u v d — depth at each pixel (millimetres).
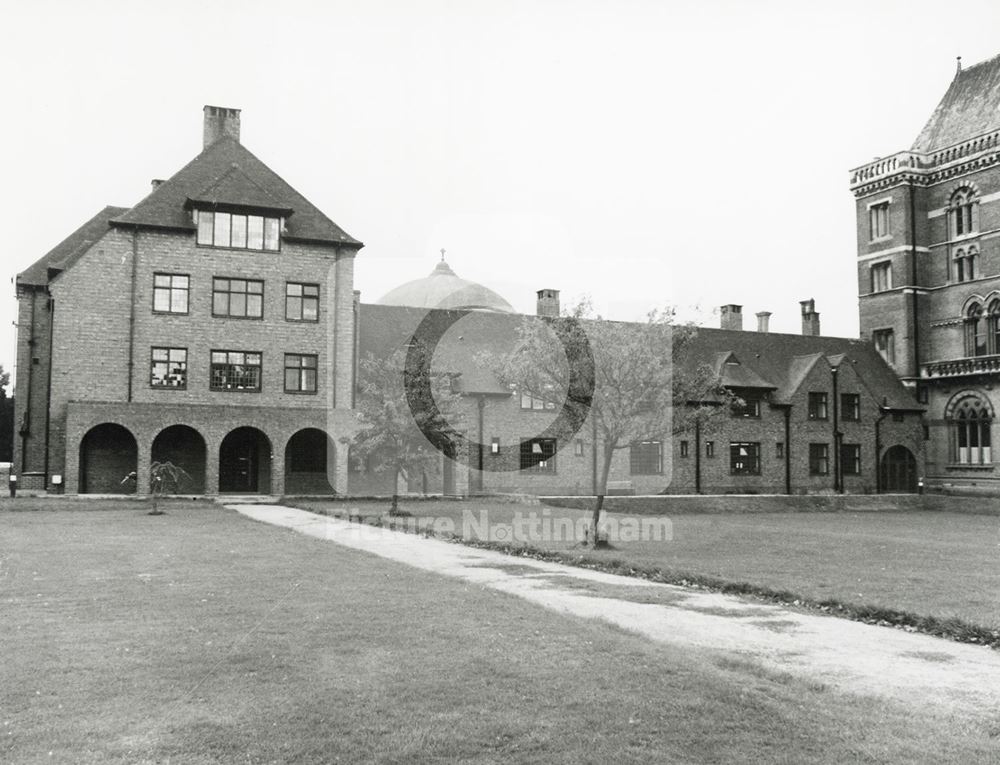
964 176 57656
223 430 41156
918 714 8164
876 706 8383
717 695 8477
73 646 10172
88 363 40938
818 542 25328
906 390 58656
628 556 20312
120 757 6801
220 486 43750
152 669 9188
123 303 41562
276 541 22109
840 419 54250
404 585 14906
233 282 43125
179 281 42406
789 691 8773
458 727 7520
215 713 7828
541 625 11547
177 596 13633
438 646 10258
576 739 7293
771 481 51906
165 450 42375
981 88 60469
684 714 7914
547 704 8148
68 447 39062
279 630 11062
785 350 57500
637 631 11539
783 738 7410
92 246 41344
